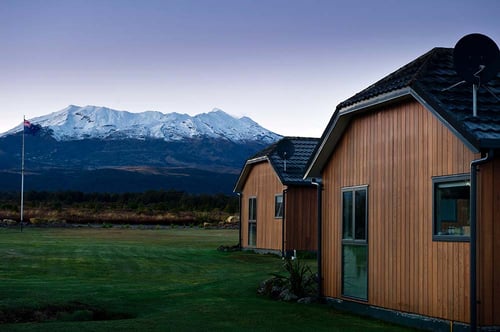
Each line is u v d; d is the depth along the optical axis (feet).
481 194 28.40
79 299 39.45
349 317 36.52
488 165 28.55
